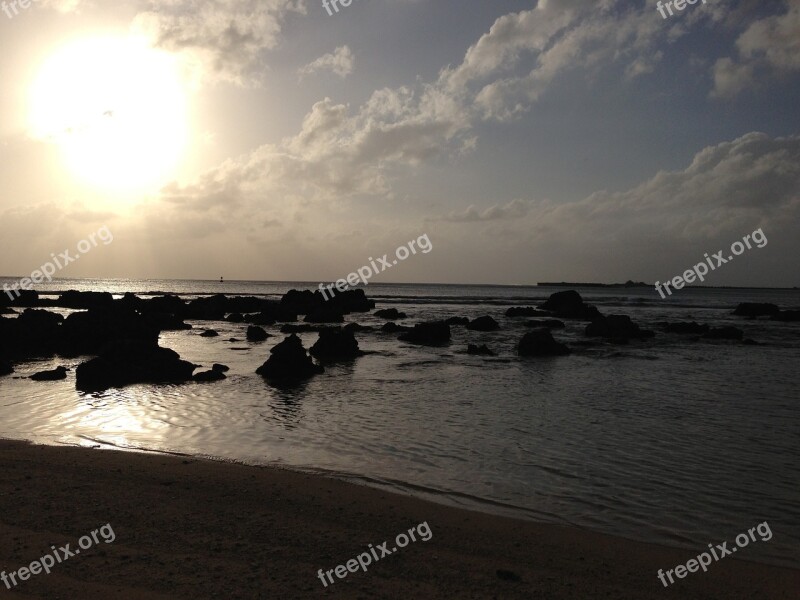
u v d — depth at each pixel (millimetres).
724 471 13367
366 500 11102
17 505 10289
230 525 9695
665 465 13773
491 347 40531
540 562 8773
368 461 13758
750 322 72062
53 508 10203
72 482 11594
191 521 9805
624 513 10852
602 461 14016
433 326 44344
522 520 10430
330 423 17562
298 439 15656
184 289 177625
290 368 26703
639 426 17719
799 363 33656
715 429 17438
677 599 7828
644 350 39875
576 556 9023
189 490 11328
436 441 15648
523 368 30484
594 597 7766
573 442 15742
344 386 24297
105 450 14094
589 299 151125
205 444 15008
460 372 28859
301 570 8195
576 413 19531
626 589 8039
